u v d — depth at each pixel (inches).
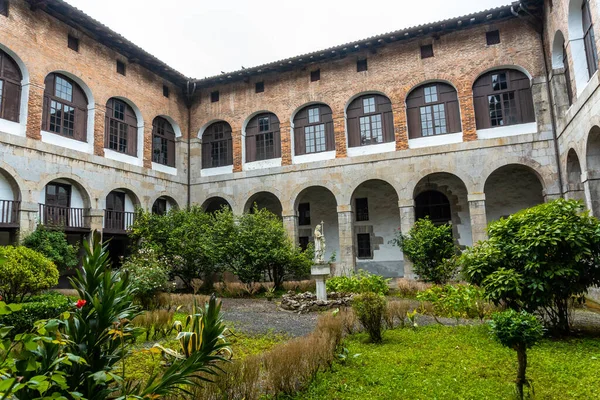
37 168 559.5
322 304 448.5
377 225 808.3
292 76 786.2
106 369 120.7
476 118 669.3
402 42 711.7
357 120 747.4
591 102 434.3
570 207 297.9
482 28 662.5
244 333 332.2
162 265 547.2
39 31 575.8
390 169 697.6
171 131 836.6
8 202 524.1
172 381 128.4
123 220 701.9
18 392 98.7
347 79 743.1
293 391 193.8
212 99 853.2
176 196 815.1
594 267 282.7
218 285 642.8
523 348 183.9
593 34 457.1
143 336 309.9
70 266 548.1
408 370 224.7
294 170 762.8
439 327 328.2
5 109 538.3
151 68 771.4
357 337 302.4
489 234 337.1
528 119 639.1
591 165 459.2
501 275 286.8
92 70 655.8
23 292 351.6
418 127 703.1
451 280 588.1
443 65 681.0
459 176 653.9
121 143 717.3
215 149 855.1
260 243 600.1
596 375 209.5
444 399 184.4
